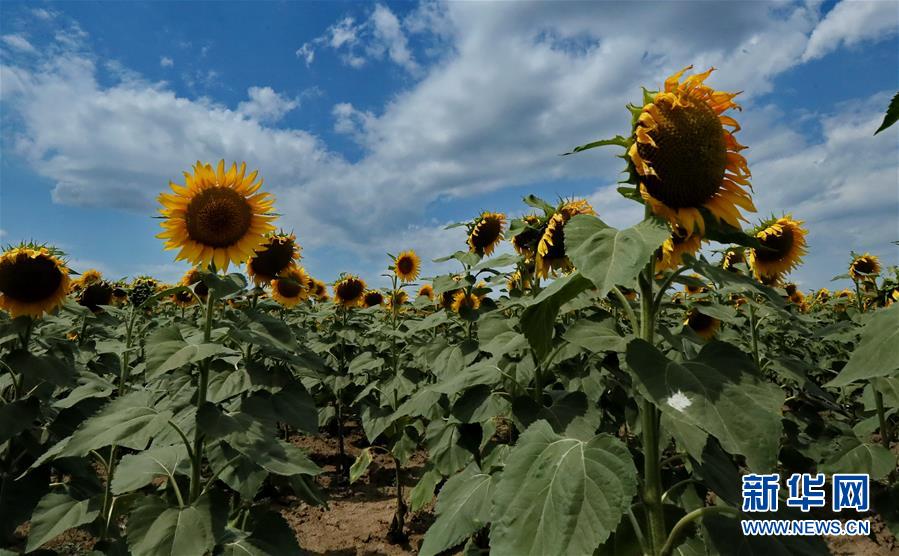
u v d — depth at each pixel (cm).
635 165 237
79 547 508
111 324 667
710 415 191
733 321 317
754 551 237
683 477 380
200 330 377
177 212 390
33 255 452
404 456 568
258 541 320
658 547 236
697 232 252
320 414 827
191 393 400
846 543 528
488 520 300
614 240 211
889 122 167
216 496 312
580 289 247
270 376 390
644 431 245
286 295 806
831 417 666
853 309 714
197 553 279
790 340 842
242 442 312
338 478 760
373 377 796
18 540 522
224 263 398
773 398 196
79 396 426
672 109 239
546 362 391
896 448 654
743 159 255
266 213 413
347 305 1013
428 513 638
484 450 424
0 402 430
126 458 345
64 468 434
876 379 456
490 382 376
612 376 479
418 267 909
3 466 413
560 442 230
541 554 198
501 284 545
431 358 536
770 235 572
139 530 291
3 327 451
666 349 431
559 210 475
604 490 202
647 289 243
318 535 586
